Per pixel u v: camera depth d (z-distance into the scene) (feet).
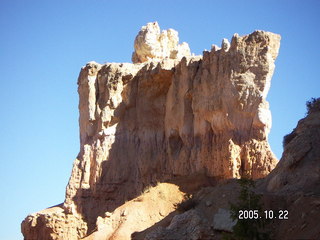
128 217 170.50
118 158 205.16
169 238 137.18
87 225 202.59
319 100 154.20
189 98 191.52
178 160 190.49
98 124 209.77
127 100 207.82
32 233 211.82
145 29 229.66
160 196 174.91
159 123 203.51
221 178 175.11
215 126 180.34
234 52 177.68
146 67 206.08
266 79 173.06
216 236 132.67
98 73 213.66
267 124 171.53
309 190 130.93
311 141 140.77
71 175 210.38
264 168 167.84
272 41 176.24
